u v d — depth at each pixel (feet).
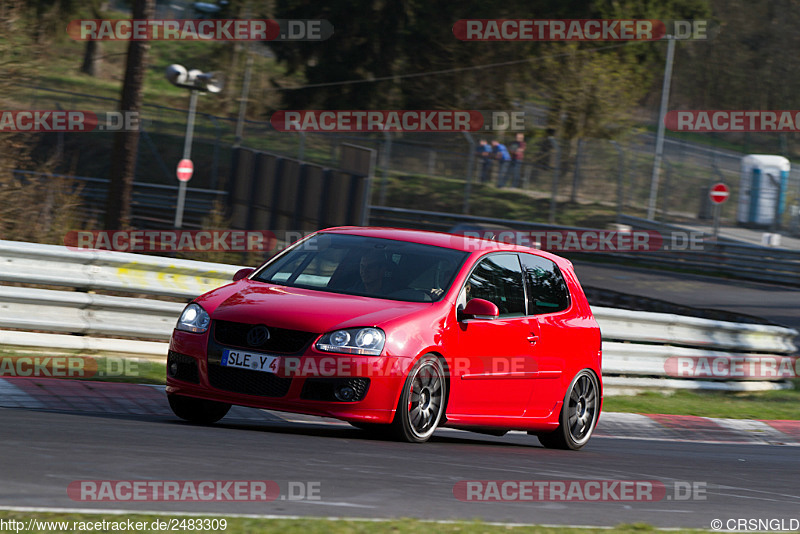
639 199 476.95
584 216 444.55
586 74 491.72
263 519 48.60
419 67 526.98
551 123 493.77
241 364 78.79
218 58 626.64
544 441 101.55
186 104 635.25
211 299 84.38
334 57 521.24
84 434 69.77
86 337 119.85
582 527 55.16
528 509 60.18
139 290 122.72
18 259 115.44
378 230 97.04
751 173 439.63
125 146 231.91
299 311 80.59
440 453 79.82
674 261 400.06
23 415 77.97
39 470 55.36
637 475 82.17
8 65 192.03
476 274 91.56
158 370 118.11
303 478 60.95
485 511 57.88
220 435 77.15
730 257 389.60
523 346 93.30
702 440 134.10
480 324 88.69
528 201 452.35
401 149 469.57
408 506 56.59
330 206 303.48
